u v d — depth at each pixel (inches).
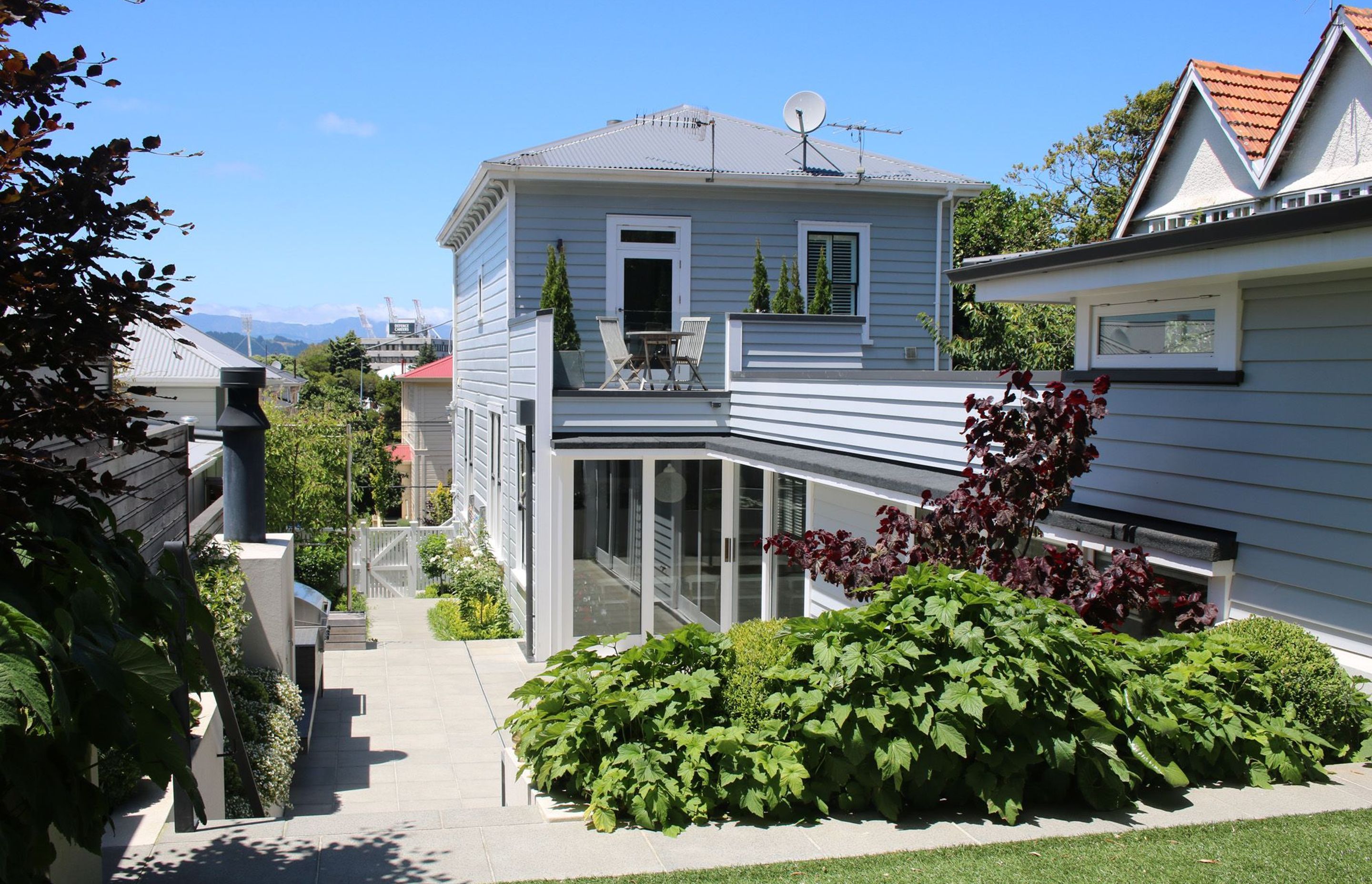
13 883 104.8
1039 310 590.2
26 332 122.3
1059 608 183.3
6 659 96.2
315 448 697.0
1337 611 191.5
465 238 808.9
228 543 303.1
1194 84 395.2
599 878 152.0
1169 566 221.3
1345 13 325.4
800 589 399.9
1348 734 192.7
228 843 170.4
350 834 174.7
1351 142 331.3
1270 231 186.4
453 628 575.8
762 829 171.9
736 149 643.5
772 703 181.5
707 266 593.9
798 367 490.0
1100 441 250.8
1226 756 186.4
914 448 315.6
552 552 464.8
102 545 133.4
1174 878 143.6
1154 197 435.2
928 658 176.9
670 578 472.7
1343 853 149.8
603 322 506.3
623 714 186.4
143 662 116.4
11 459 121.8
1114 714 178.4
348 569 669.3
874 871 151.3
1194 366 227.8
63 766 116.0
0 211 114.8
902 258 621.9
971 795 181.0
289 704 284.8
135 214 126.9
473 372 764.0
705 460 472.4
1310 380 197.3
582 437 464.4
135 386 161.2
